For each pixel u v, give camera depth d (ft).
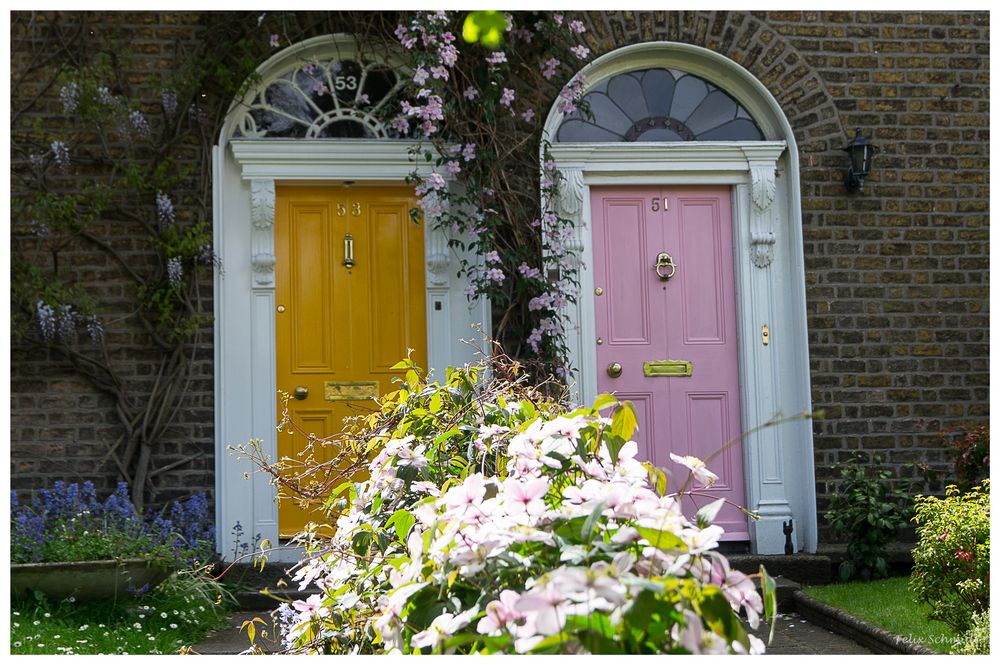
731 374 21.77
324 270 21.25
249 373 20.58
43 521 17.34
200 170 20.61
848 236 21.83
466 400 11.39
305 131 21.26
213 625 16.65
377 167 21.02
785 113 21.90
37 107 20.39
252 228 20.75
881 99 22.11
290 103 21.27
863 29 22.18
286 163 20.80
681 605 4.88
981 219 22.17
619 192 21.90
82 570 15.46
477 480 6.62
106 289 20.26
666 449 21.48
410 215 20.95
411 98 21.34
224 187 20.90
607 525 6.05
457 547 6.11
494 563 5.97
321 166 20.89
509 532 5.90
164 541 18.02
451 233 21.27
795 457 21.49
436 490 8.55
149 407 20.01
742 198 21.83
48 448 19.88
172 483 20.07
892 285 21.86
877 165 22.00
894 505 19.72
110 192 20.12
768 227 21.72
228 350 20.57
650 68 22.04
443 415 11.05
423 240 21.49
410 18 20.66
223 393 20.33
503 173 20.83
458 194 21.29
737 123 22.20
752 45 21.88
